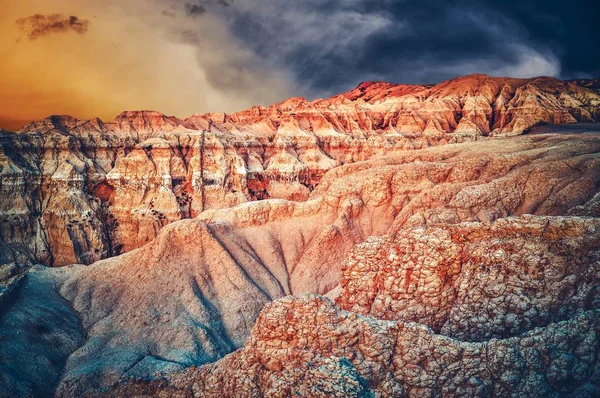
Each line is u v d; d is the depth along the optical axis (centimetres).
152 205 15812
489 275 6875
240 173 16825
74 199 15350
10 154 15475
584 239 6606
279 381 5712
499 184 10869
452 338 6128
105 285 11100
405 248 7562
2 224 14775
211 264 11775
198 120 18675
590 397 5141
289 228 13262
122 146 17075
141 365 8888
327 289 12019
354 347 6044
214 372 6650
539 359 5503
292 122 19275
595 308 5897
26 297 10406
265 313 6462
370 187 13300
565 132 17238
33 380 8594
